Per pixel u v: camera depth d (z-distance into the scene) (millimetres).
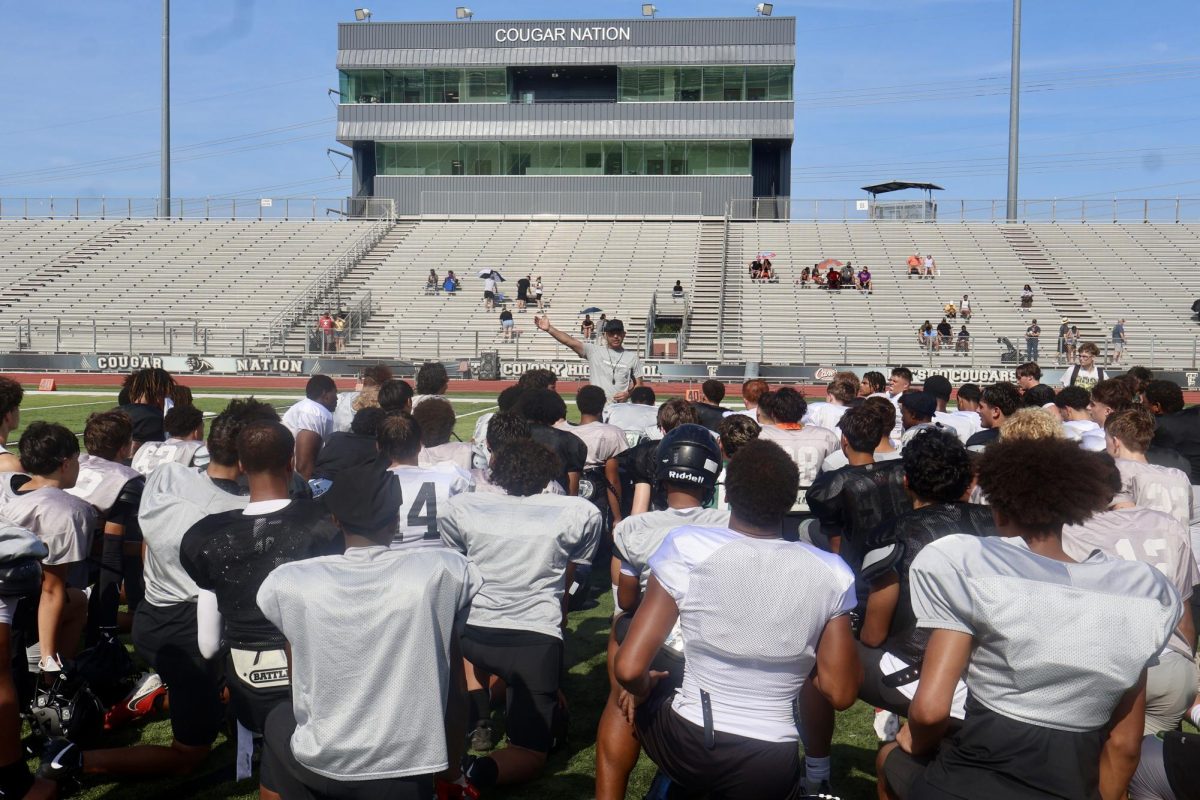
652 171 41844
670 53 40938
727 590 2992
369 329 34156
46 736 4469
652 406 8719
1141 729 2750
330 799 3098
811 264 37781
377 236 40344
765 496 3043
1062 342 30719
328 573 3062
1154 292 34938
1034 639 2674
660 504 6867
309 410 7121
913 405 6574
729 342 33156
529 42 41438
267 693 3652
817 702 3902
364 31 42062
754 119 40938
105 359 31500
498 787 4348
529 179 42094
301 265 38344
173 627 4215
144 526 4195
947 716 2777
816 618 2992
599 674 5852
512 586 4387
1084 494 2797
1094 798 2730
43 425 4668
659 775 3514
